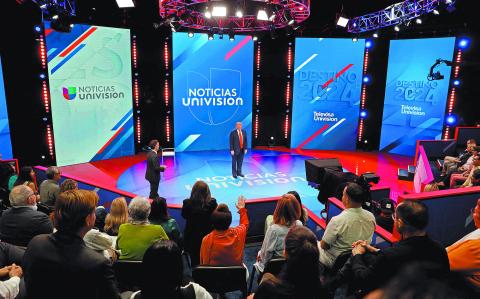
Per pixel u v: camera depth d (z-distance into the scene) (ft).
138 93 45.09
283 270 6.70
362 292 9.74
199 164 41.55
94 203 7.33
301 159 44.42
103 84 41.32
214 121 48.11
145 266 6.06
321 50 47.73
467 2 38.83
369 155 47.47
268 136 51.11
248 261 18.21
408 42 45.21
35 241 7.10
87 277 6.82
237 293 15.23
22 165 37.83
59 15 32.58
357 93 49.06
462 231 15.89
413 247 8.07
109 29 40.70
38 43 36.29
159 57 45.47
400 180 36.94
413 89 45.65
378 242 14.35
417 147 38.14
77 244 7.05
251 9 32.73
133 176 36.99
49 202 20.04
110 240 11.75
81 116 40.14
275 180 36.04
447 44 42.24
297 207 12.27
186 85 46.09
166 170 39.06
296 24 35.24
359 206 12.31
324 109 49.24
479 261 7.84
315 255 6.51
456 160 33.76
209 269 11.55
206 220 15.89
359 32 45.09
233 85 48.01
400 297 2.22
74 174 37.29
